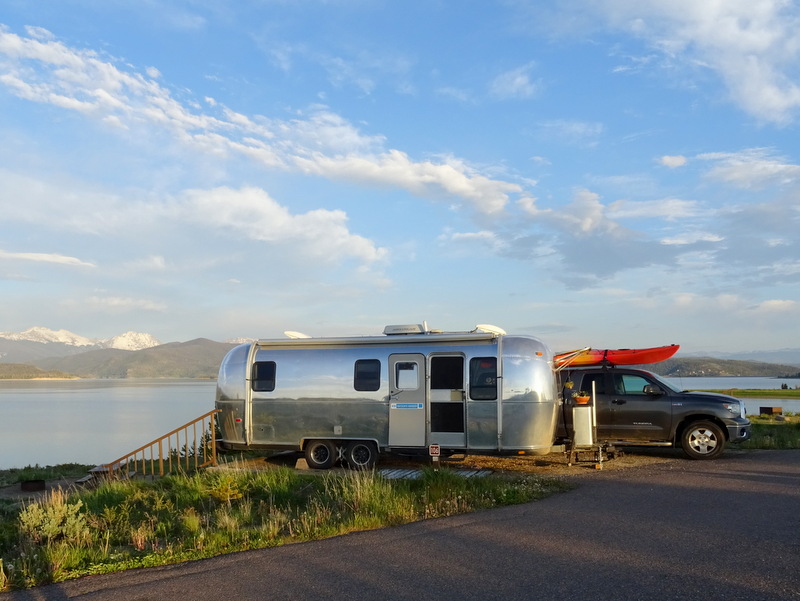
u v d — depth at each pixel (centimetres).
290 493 1068
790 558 615
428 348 1323
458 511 894
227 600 562
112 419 7375
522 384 1266
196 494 1070
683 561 613
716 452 1393
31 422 6888
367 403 1340
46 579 658
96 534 852
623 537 712
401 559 658
